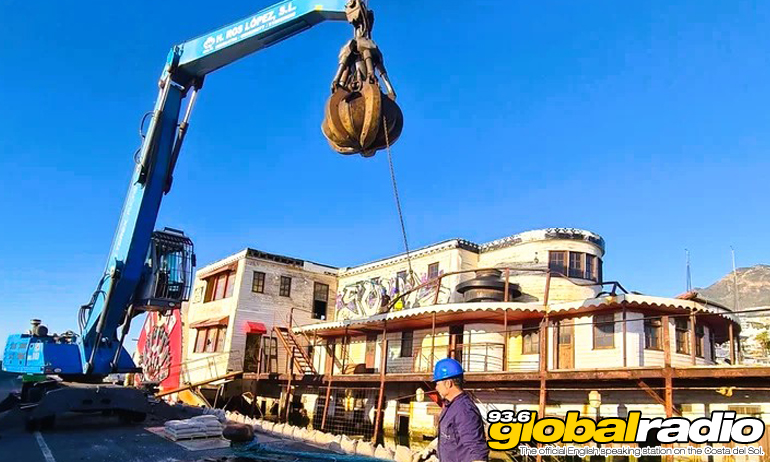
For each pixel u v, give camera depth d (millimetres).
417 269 29688
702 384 14891
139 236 11398
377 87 7906
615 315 19750
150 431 9523
